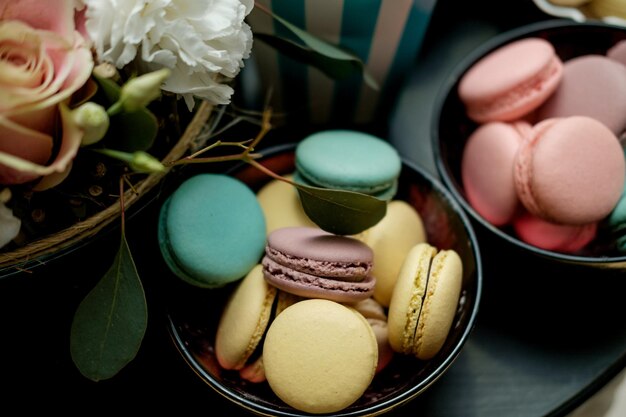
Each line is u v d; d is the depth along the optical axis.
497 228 0.39
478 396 0.37
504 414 0.37
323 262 0.32
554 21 0.41
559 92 0.40
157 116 0.32
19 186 0.29
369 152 0.37
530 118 0.41
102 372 0.31
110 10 0.28
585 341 0.38
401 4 0.36
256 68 0.41
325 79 0.40
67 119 0.26
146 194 0.35
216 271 0.34
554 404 0.37
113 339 0.31
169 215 0.34
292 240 0.33
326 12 0.36
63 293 0.35
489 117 0.39
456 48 0.46
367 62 0.40
